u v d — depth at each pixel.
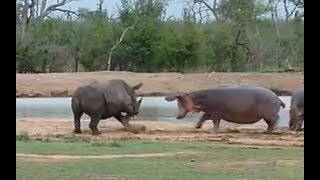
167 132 29.67
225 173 17.44
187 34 77.94
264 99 30.38
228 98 30.45
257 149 23.11
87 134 28.72
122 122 30.14
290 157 20.81
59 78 62.19
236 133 29.69
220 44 79.31
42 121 34.59
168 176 16.73
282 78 63.75
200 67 78.62
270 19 81.06
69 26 79.06
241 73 67.12
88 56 77.94
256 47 80.19
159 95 60.88
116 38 78.31
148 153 21.44
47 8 81.12
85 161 19.27
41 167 17.98
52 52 76.44
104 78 63.47
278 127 32.62
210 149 22.81
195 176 16.86
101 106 29.09
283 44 80.56
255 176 16.98
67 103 51.56
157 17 80.12
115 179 16.25
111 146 23.06
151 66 78.00
